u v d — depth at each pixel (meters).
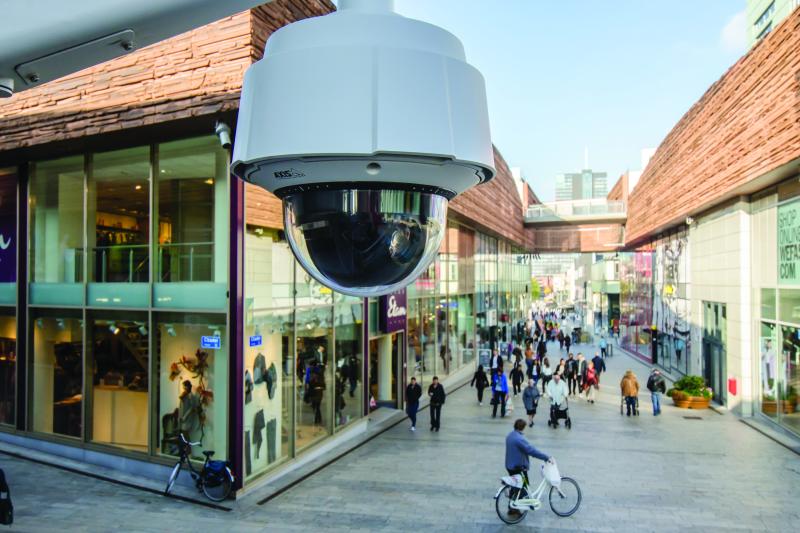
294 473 11.33
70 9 2.21
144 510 9.23
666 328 28.27
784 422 14.76
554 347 40.09
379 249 2.50
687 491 10.16
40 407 12.81
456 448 13.38
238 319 10.05
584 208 41.41
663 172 25.83
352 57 2.18
